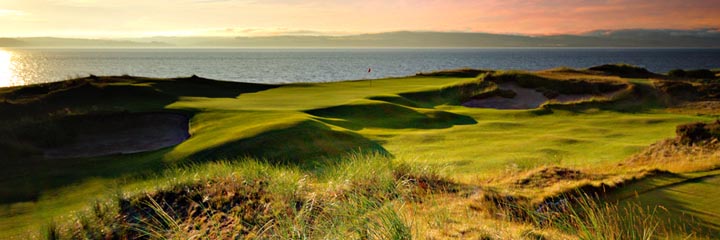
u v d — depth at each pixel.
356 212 6.68
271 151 23.94
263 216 8.44
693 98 43.84
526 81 49.81
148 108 36.25
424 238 6.39
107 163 25.42
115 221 9.03
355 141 26.52
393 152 24.53
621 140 27.00
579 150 23.97
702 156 17.00
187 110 35.31
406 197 9.04
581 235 6.66
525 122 36.16
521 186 11.78
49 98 41.47
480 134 29.78
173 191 10.12
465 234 7.05
